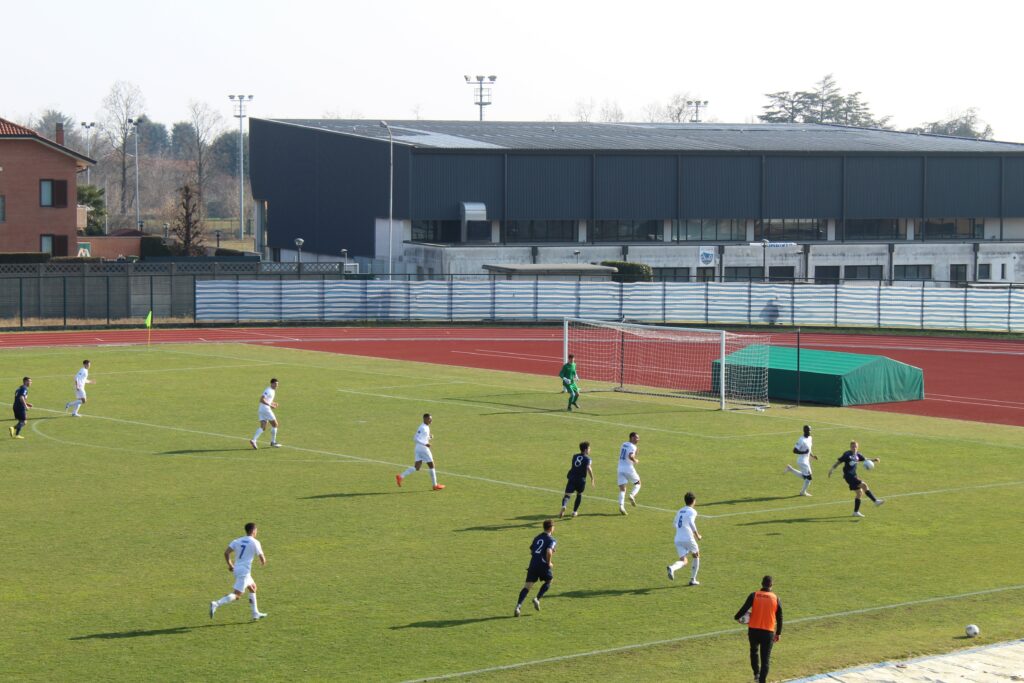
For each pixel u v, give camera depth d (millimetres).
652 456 63688
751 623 31219
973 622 37375
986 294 131500
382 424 72125
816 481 58031
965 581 41969
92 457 61906
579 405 80812
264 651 34469
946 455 64625
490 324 137000
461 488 55844
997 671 32094
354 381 90438
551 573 38000
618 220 161625
